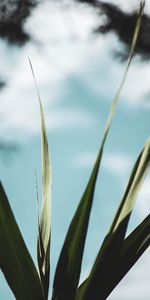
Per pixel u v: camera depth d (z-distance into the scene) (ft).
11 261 4.35
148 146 4.44
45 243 4.53
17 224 4.35
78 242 4.41
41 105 4.74
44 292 4.44
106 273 4.37
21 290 4.37
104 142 4.30
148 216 4.43
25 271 4.37
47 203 4.61
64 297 4.42
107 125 4.30
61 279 4.43
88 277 4.39
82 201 4.37
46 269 4.48
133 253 4.39
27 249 4.37
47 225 4.57
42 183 4.68
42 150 4.71
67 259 4.43
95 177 4.33
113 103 4.31
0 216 4.33
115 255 4.36
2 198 4.33
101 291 4.39
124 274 4.39
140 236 4.41
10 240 4.35
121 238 4.35
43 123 4.72
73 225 4.40
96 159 4.32
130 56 4.33
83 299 4.40
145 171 4.40
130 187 4.42
